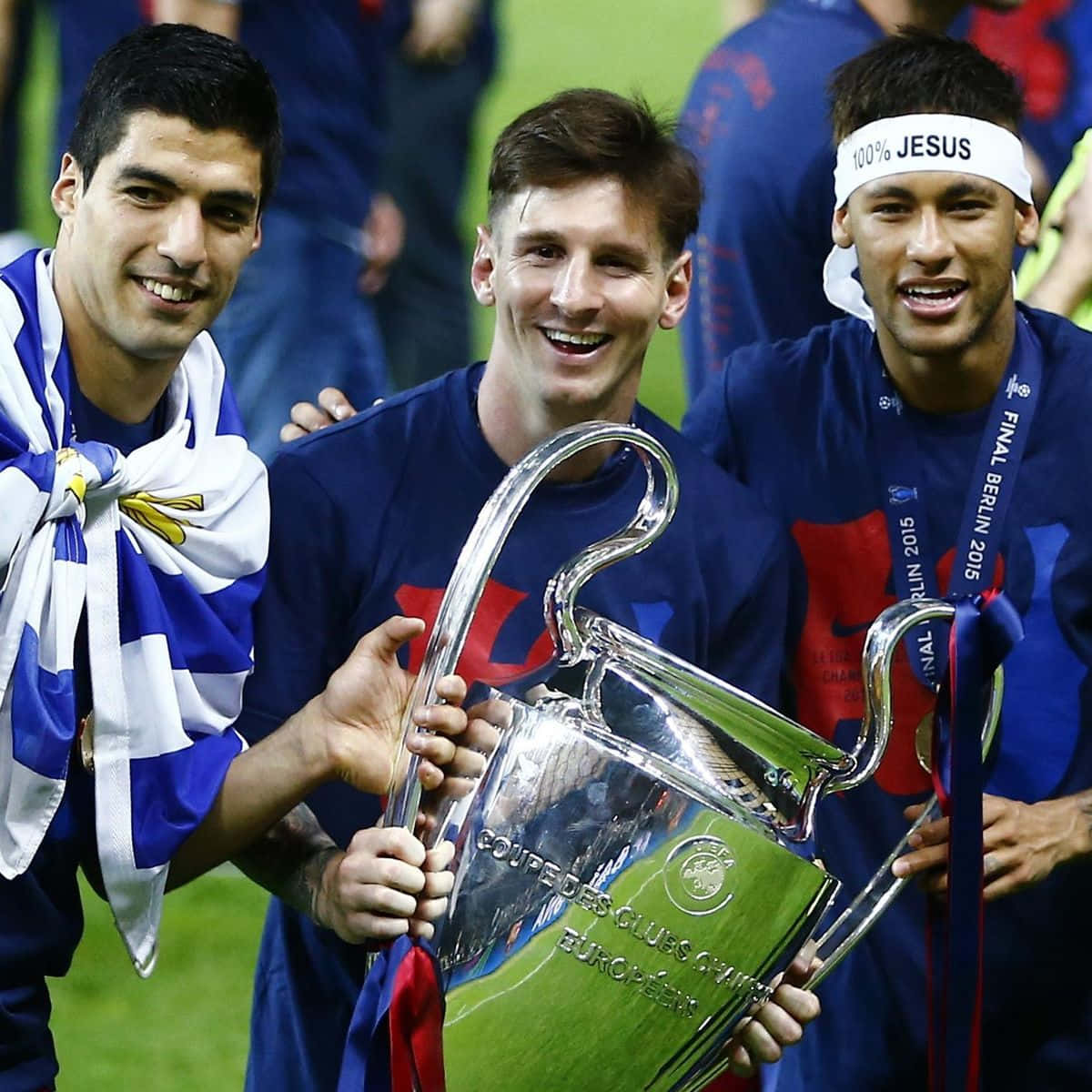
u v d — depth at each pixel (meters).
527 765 8.79
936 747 9.70
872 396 11.07
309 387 21.08
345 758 9.09
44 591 9.05
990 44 17.78
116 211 8.98
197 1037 15.60
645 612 9.98
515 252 9.59
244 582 9.62
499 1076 8.85
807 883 9.02
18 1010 9.39
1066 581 10.80
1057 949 11.03
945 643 10.91
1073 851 10.41
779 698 10.94
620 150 9.50
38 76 25.72
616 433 8.97
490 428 10.01
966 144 10.37
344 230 21.02
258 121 9.15
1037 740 10.89
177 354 9.25
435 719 8.74
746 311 14.78
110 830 9.20
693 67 36.47
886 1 14.66
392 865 8.70
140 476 9.29
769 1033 9.46
